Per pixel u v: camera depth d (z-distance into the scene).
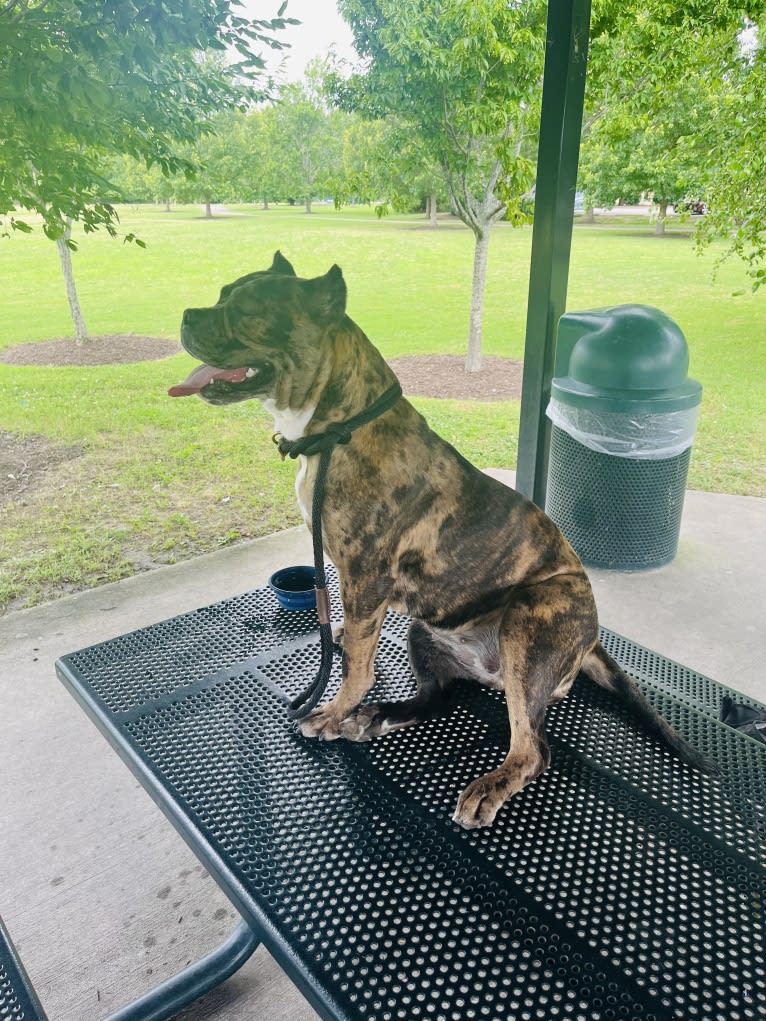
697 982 1.15
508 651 1.62
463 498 1.69
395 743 1.71
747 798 1.56
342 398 1.58
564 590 1.67
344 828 1.45
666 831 1.46
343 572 1.68
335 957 1.18
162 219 21.59
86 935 1.88
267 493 4.79
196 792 1.54
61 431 5.95
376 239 17.97
